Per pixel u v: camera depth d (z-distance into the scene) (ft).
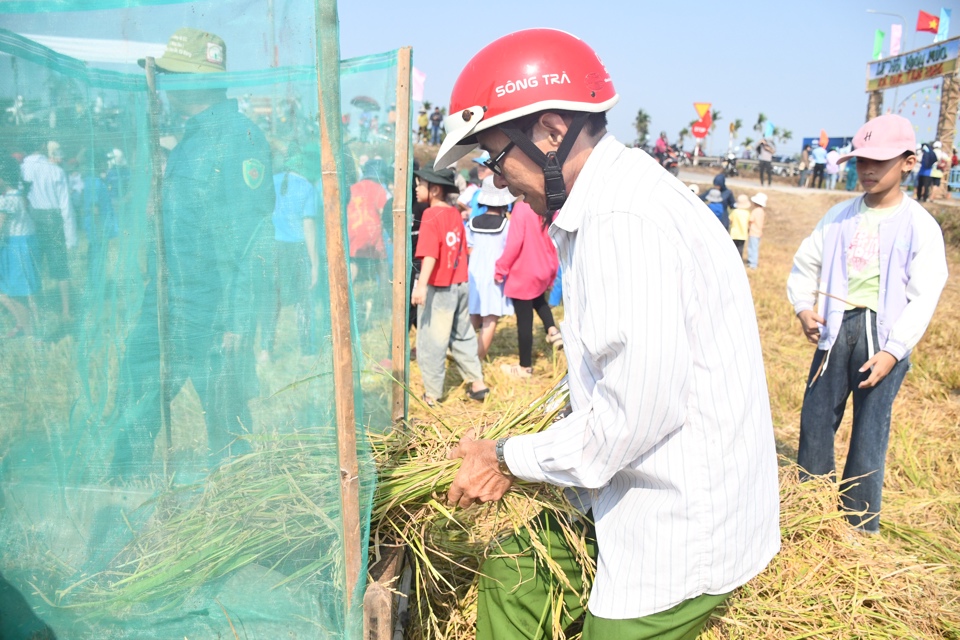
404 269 10.23
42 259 6.53
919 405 17.93
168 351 6.57
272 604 6.66
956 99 69.10
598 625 5.92
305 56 5.72
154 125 6.17
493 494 6.43
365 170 11.45
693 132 105.50
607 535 5.95
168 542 6.76
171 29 5.99
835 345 11.00
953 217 57.52
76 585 6.88
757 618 7.97
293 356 6.34
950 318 28.76
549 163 5.54
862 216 10.75
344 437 5.86
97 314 6.59
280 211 6.08
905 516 11.45
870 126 10.37
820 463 11.47
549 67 5.38
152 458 6.77
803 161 104.47
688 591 5.57
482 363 20.74
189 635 6.82
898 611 8.44
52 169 6.39
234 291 6.32
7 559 6.96
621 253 5.00
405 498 7.34
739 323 5.42
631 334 4.92
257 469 6.60
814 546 9.20
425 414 15.30
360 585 6.17
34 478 6.89
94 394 6.72
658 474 5.49
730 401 5.36
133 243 6.43
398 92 10.27
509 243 19.03
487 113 5.52
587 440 5.42
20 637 7.08
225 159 6.11
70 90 6.25
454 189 16.66
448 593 8.16
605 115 5.75
